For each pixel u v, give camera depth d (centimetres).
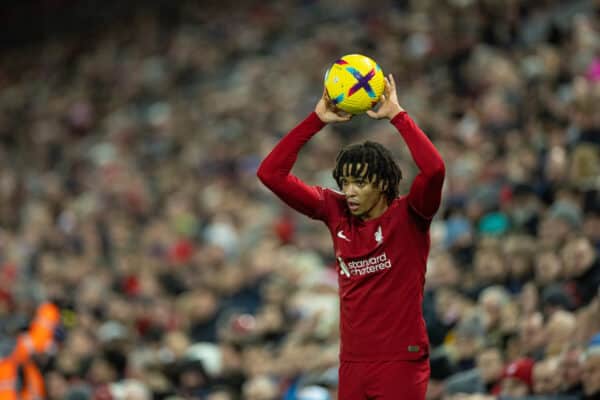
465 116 5950
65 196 7800
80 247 6544
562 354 2909
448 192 5056
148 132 8688
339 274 2116
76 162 8756
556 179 4306
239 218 6194
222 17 10212
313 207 2139
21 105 10481
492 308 3431
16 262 6359
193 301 4922
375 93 2038
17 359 3881
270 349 4259
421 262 2067
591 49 5359
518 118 5334
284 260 4953
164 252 6019
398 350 2038
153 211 7025
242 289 5034
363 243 2067
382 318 2048
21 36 11862
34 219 7219
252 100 8119
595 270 3400
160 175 7519
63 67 11000
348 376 2073
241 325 4297
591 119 4444
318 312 4069
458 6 6894
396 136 5953
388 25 8000
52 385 3900
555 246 3700
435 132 5909
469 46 6544
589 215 3712
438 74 6644
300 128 2112
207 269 5394
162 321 4844
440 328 3622
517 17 6550
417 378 2041
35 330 4066
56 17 11688
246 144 7344
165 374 4141
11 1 11969
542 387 2881
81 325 4372
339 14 9169
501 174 4747
